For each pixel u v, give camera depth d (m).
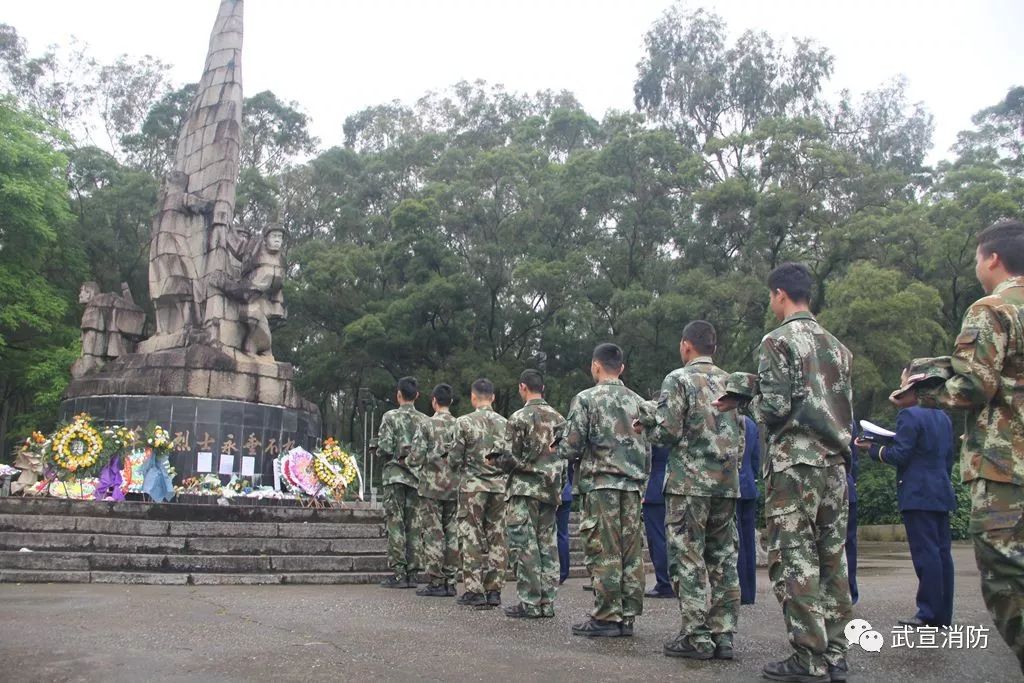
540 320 32.53
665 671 4.75
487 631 6.19
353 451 30.03
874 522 21.88
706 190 30.45
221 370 15.28
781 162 29.83
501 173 33.12
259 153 42.38
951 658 5.29
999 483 3.46
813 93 39.94
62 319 30.08
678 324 28.75
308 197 40.56
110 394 15.00
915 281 26.03
